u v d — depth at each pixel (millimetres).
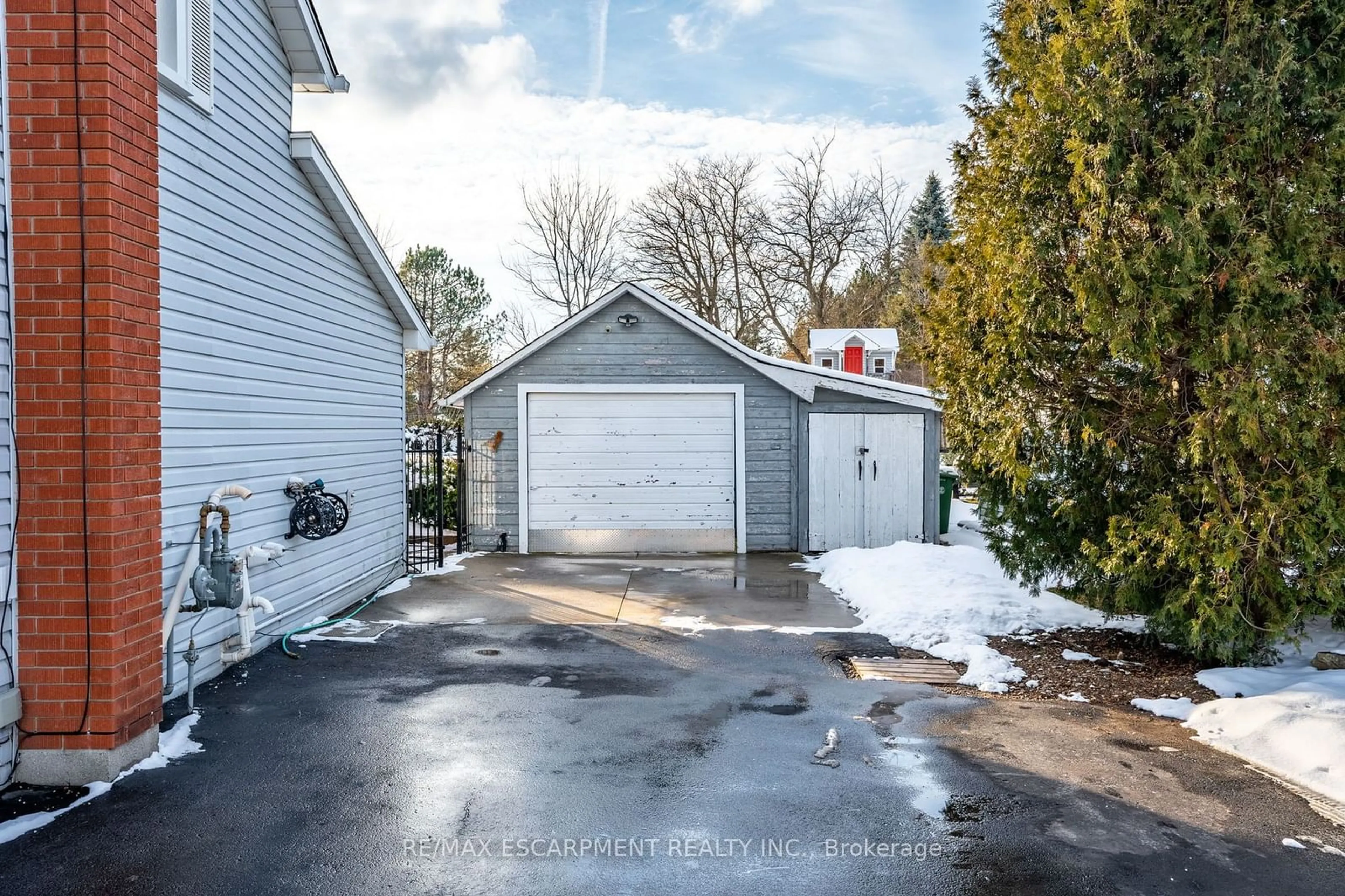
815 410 12477
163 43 5250
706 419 12547
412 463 13703
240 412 6188
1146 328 5422
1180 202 5348
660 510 12547
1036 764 4406
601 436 12539
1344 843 3557
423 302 31406
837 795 3992
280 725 4867
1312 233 5070
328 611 7859
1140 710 5340
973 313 6750
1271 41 5160
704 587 9617
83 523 3910
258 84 6531
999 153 6281
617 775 4211
